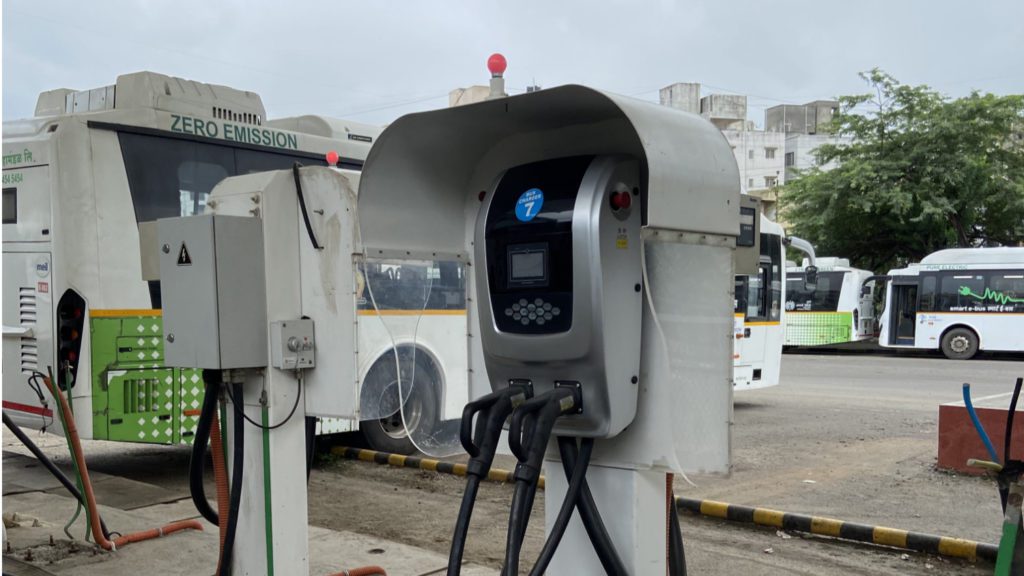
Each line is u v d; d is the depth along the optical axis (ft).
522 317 9.19
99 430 21.36
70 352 21.21
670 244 8.98
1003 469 9.07
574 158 9.21
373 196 10.16
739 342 38.45
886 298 77.82
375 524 19.74
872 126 88.22
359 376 11.82
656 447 9.26
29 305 22.08
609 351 8.75
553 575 10.07
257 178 12.25
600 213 8.66
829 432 32.04
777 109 211.20
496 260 9.43
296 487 12.30
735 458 27.14
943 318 71.92
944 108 84.38
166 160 23.18
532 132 10.35
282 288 12.12
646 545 9.57
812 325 83.05
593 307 8.61
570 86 8.48
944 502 21.31
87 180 21.54
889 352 80.89
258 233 11.91
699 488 23.03
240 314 11.65
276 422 12.01
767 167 188.65
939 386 48.21
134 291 22.18
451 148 10.63
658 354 9.21
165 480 24.20
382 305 14.08
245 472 12.26
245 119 25.61
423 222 10.78
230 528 11.90
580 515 9.34
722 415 9.23
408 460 26.30
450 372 14.40
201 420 11.78
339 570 14.82
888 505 21.07
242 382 12.03
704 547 17.89
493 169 10.93
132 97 23.06
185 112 23.79
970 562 16.61
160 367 22.41
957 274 71.72
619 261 8.87
